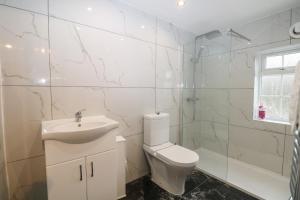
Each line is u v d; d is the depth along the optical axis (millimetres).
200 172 2104
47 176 1033
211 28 2357
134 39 1799
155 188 1769
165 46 2131
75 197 1141
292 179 1314
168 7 1788
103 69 1580
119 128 1740
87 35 1463
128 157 1844
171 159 1554
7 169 1165
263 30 1987
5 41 1119
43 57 1259
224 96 2361
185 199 1597
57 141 1050
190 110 2541
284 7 1761
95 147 1203
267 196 1595
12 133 1173
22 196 1233
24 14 1172
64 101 1374
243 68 2176
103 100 1599
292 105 1131
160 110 2131
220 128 2414
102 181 1258
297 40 1729
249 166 2162
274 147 1935
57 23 1307
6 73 1133
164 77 2150
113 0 1614
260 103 2172
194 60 2531
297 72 1104
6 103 1144
